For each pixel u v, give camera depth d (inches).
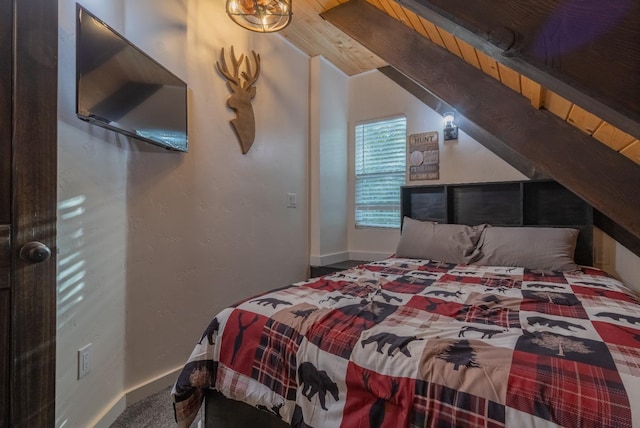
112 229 60.9
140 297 67.9
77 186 52.1
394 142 132.4
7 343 33.6
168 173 73.6
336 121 135.3
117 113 54.6
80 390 52.6
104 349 58.7
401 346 36.0
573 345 35.3
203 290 82.2
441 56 72.5
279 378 41.2
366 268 85.1
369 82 137.7
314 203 124.6
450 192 115.1
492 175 110.9
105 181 58.8
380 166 135.4
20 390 34.4
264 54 102.3
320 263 123.8
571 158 62.6
